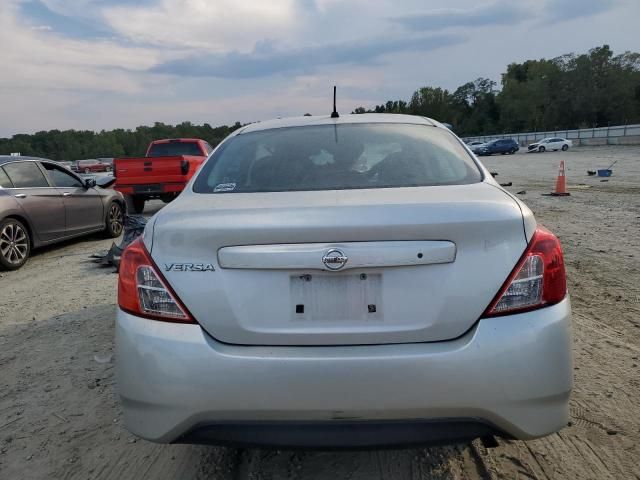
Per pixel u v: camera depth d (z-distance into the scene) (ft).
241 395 6.43
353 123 10.23
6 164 23.91
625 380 11.09
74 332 14.92
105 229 30.17
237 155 9.43
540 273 6.65
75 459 8.92
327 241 6.47
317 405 6.37
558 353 6.58
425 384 6.30
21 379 12.01
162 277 6.77
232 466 8.59
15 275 22.16
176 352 6.56
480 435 6.53
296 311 6.58
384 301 6.52
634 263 20.49
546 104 354.95
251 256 6.54
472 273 6.47
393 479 8.13
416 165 8.66
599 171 65.10
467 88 459.73
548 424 6.63
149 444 9.30
